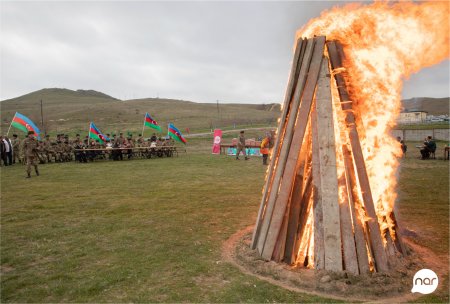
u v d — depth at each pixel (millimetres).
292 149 5680
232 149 31000
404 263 5516
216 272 5402
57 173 17984
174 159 26422
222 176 16359
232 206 10086
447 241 6762
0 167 21359
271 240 5680
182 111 129625
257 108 180750
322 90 5492
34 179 15734
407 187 12586
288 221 5703
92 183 14453
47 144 24422
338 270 5031
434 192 11648
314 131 5504
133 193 12125
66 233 7484
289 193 5680
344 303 4395
